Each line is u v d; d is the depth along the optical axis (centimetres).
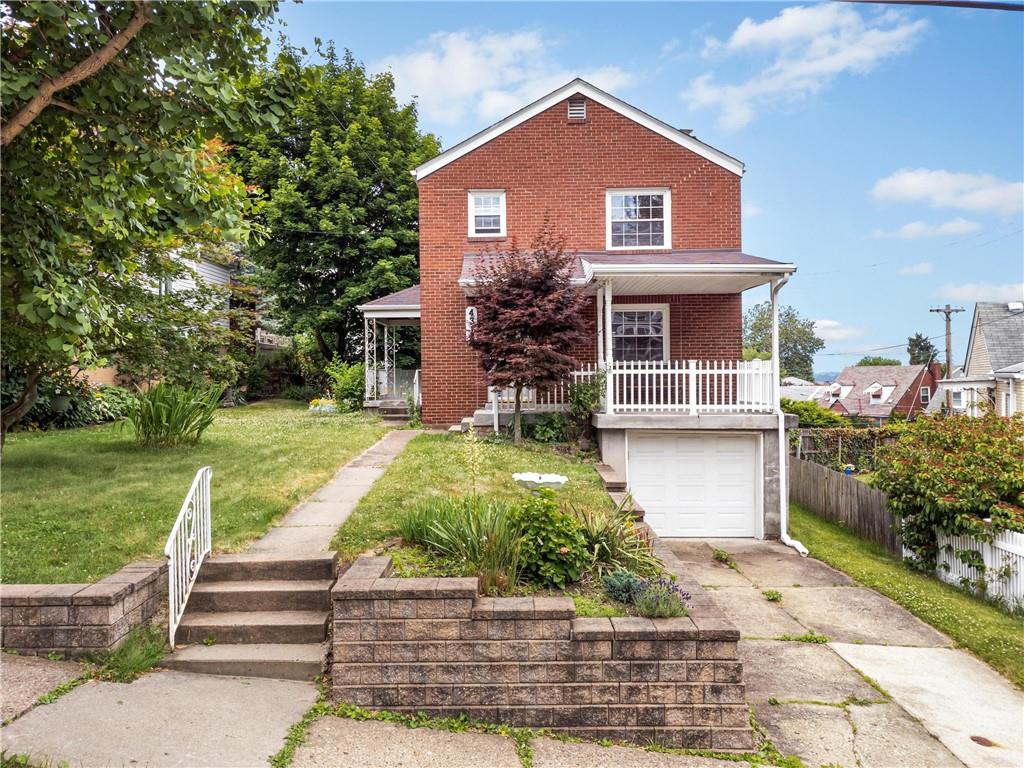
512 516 572
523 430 1282
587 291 1291
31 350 707
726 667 440
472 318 1430
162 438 1145
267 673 476
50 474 900
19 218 464
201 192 504
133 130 462
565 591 531
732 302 1447
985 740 475
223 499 782
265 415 1956
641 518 805
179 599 519
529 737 432
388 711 444
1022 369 2597
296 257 2514
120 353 1027
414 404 1692
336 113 2647
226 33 460
